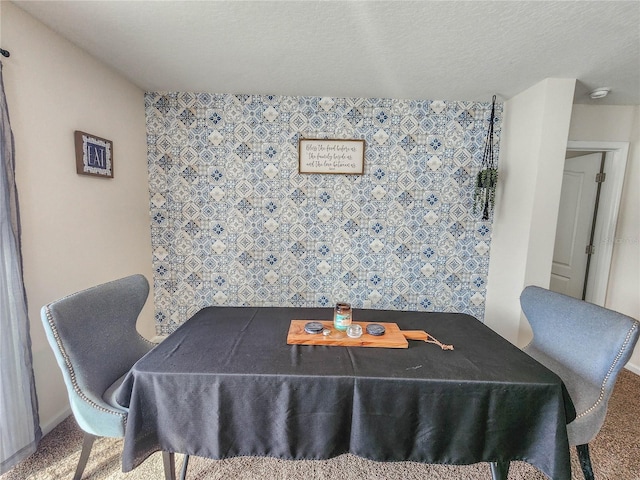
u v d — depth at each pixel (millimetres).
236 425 1071
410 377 1051
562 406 1027
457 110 2352
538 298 1564
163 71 1944
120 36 1548
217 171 2379
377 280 2508
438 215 2447
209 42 1585
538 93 1978
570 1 1219
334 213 2436
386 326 1484
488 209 2426
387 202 2430
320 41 1558
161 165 2363
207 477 1360
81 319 1232
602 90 2062
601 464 1445
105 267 1938
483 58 1693
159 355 1178
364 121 2354
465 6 1266
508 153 2279
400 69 1847
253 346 1265
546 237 2023
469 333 1451
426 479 1361
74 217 1694
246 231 2441
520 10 1281
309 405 1057
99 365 1275
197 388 1049
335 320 1411
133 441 1039
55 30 1516
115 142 2002
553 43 1528
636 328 1136
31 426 1384
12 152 1295
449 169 2404
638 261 2365
